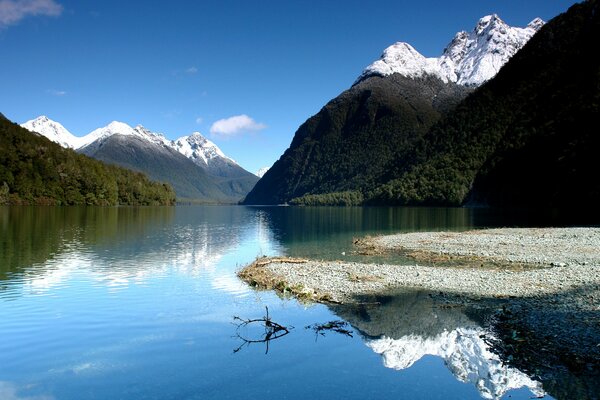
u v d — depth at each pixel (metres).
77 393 12.92
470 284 27.28
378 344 16.80
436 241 51.00
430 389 12.85
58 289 26.48
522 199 136.62
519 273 30.31
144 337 17.73
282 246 50.44
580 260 35.53
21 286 27.14
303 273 31.53
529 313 20.11
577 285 25.64
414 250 44.34
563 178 113.75
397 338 17.44
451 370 14.28
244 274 31.53
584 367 14.04
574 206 104.44
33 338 17.61
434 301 23.38
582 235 51.88
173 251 44.97
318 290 26.20
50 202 144.88
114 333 18.25
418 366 14.57
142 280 29.77
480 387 12.95
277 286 27.02
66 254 40.56
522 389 12.67
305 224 89.06
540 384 12.95
